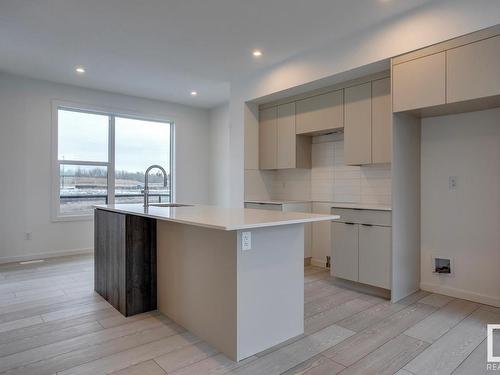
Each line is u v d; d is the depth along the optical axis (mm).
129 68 4410
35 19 3117
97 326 2537
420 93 2875
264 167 4812
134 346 2221
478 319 2660
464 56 2615
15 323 2586
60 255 5012
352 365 1985
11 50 3836
